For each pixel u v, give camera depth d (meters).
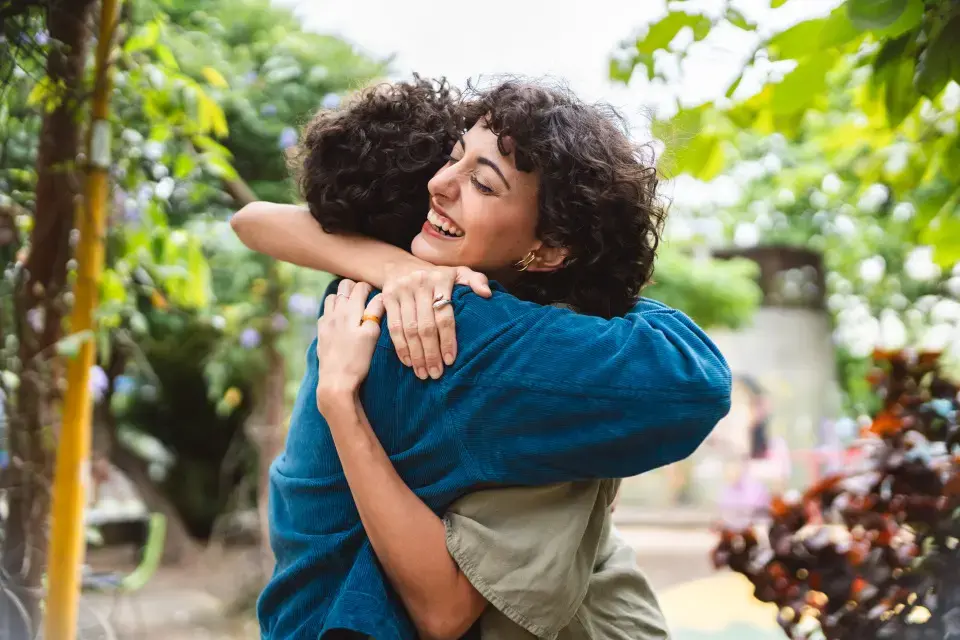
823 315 8.91
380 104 1.17
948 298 6.79
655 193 1.16
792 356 8.79
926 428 1.40
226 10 4.09
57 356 1.63
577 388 0.98
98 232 1.66
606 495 1.11
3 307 1.65
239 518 5.78
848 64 1.79
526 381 0.99
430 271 1.07
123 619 4.32
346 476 1.01
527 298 1.15
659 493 8.21
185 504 6.48
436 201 1.10
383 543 0.99
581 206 1.06
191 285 2.31
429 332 1.02
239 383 5.13
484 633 1.05
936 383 1.43
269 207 1.23
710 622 4.15
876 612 1.29
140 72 1.85
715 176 1.85
